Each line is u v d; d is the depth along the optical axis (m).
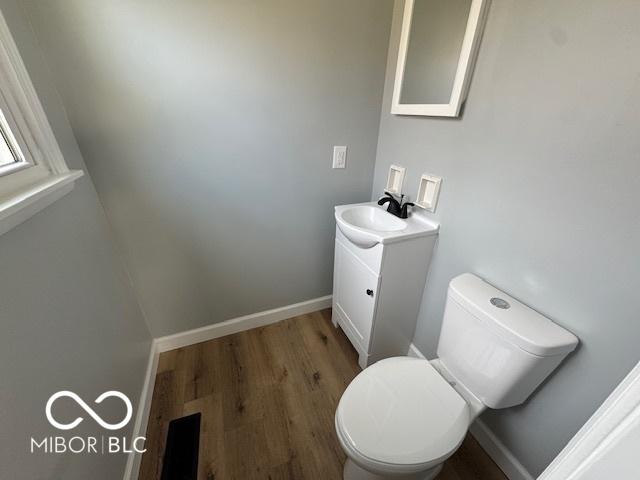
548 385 0.87
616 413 0.33
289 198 1.49
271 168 1.37
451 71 1.01
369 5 1.22
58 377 0.68
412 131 1.29
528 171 0.84
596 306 0.73
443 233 1.21
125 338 1.14
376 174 1.61
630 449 0.30
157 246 1.31
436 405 0.90
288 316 1.85
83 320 0.84
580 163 0.71
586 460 0.36
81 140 1.02
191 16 1.00
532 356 0.76
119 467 0.94
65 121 0.95
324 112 1.36
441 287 1.28
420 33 1.13
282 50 1.16
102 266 1.04
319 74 1.27
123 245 1.24
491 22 0.87
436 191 1.19
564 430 0.85
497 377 0.86
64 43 0.89
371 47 1.31
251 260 1.56
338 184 1.57
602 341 0.73
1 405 0.51
